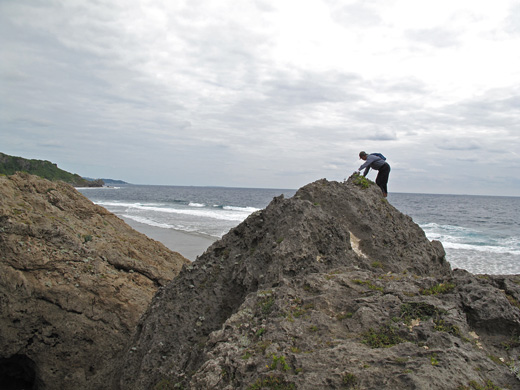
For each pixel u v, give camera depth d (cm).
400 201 13275
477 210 9150
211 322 730
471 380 400
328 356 443
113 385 851
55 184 1585
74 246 1137
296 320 523
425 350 438
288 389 413
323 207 942
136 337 855
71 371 1019
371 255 862
